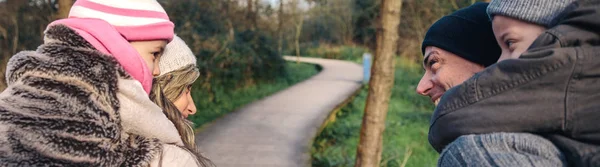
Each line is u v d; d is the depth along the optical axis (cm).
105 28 122
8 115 107
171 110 147
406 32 2058
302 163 787
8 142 104
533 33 101
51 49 115
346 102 1578
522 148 89
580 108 86
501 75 94
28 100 108
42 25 1103
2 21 1044
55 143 104
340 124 1287
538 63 89
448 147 98
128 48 123
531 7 100
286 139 964
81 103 109
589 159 83
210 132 1019
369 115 552
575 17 91
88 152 106
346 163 905
